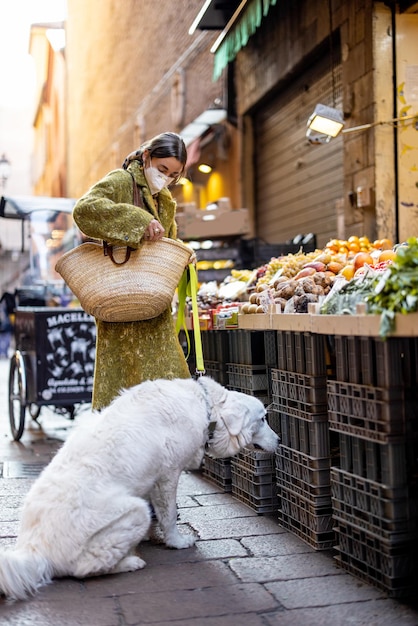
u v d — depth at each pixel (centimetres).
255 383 482
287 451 423
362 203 756
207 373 582
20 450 711
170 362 417
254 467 462
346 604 317
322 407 390
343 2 804
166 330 420
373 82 732
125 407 365
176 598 328
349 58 792
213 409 384
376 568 332
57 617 309
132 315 395
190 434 369
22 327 805
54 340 753
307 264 507
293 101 1048
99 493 338
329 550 389
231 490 523
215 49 1018
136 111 2105
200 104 1458
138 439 352
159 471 366
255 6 837
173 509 387
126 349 413
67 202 997
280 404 431
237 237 1027
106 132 2609
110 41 2489
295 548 394
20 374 758
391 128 732
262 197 1221
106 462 344
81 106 3212
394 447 320
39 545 337
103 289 388
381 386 322
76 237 1019
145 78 1978
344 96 808
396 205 735
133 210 381
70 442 362
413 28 730
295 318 390
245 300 606
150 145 403
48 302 991
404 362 324
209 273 923
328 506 390
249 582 345
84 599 327
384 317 297
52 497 340
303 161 1020
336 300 362
